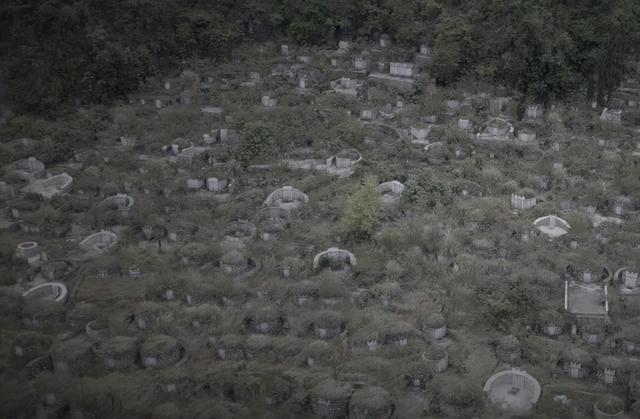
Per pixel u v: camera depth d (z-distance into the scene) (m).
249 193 126.12
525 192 122.31
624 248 108.75
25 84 158.88
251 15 185.62
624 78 163.25
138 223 119.56
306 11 180.38
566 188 126.62
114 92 163.62
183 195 128.88
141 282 107.06
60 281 108.19
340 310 99.69
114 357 91.19
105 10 171.00
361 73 168.12
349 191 125.81
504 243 110.19
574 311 98.31
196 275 106.81
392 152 138.12
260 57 176.38
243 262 107.88
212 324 97.44
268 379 86.62
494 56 161.88
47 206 123.94
